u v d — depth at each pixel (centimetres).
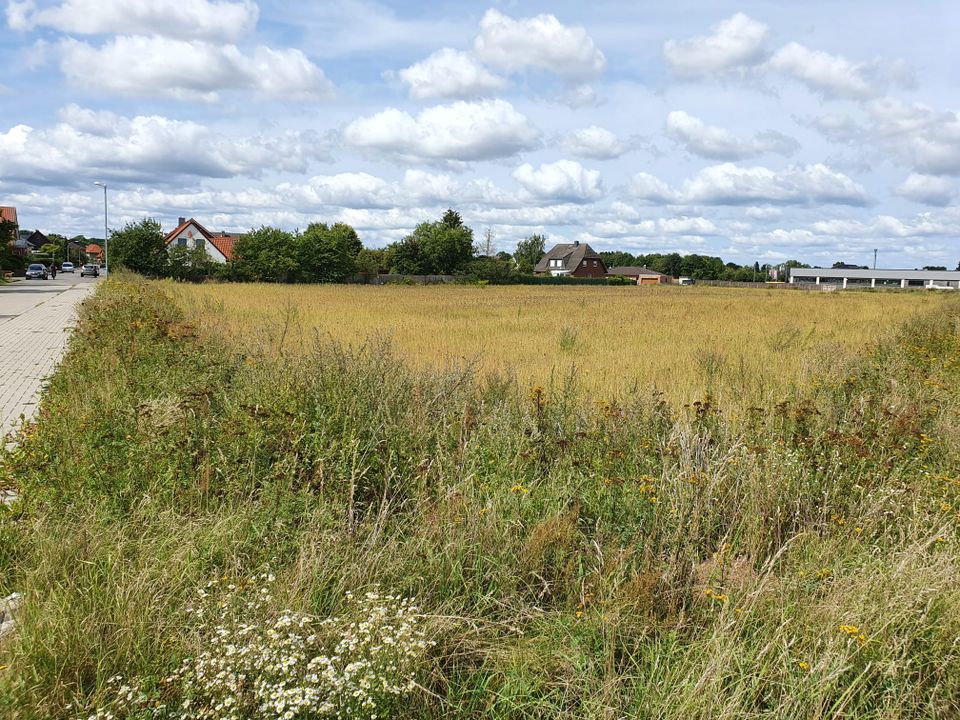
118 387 844
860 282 13888
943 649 374
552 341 1720
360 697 321
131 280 3447
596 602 417
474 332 1941
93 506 520
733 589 426
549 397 833
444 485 559
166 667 348
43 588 408
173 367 986
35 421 816
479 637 394
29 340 1792
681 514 498
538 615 413
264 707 308
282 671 325
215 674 325
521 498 534
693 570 448
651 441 650
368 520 509
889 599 393
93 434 625
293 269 7619
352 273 8181
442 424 668
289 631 353
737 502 534
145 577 402
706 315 2719
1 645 359
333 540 454
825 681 345
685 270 16238
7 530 472
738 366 1237
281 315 2258
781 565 463
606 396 963
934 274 13662
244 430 615
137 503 530
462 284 8519
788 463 577
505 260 9744
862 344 1612
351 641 339
